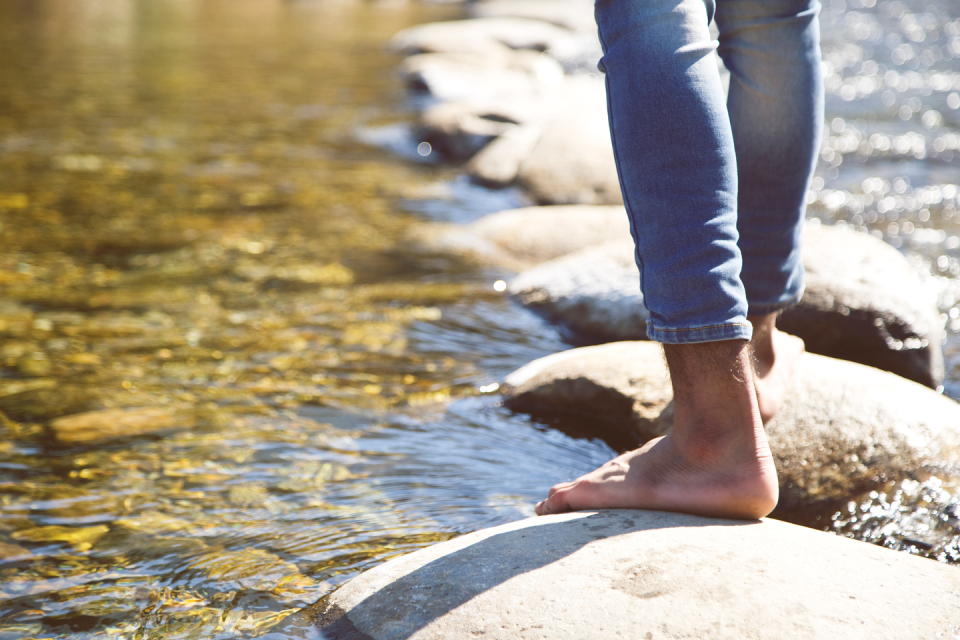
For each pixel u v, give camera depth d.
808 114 1.55
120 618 1.28
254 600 1.32
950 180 4.25
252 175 4.44
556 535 1.30
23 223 3.48
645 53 1.28
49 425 1.92
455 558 1.28
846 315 2.27
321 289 2.90
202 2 14.68
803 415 1.74
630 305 2.57
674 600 1.12
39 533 1.51
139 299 2.75
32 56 7.94
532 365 2.20
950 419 1.71
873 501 1.59
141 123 5.50
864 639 1.06
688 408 1.32
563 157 4.25
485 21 10.83
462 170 4.76
